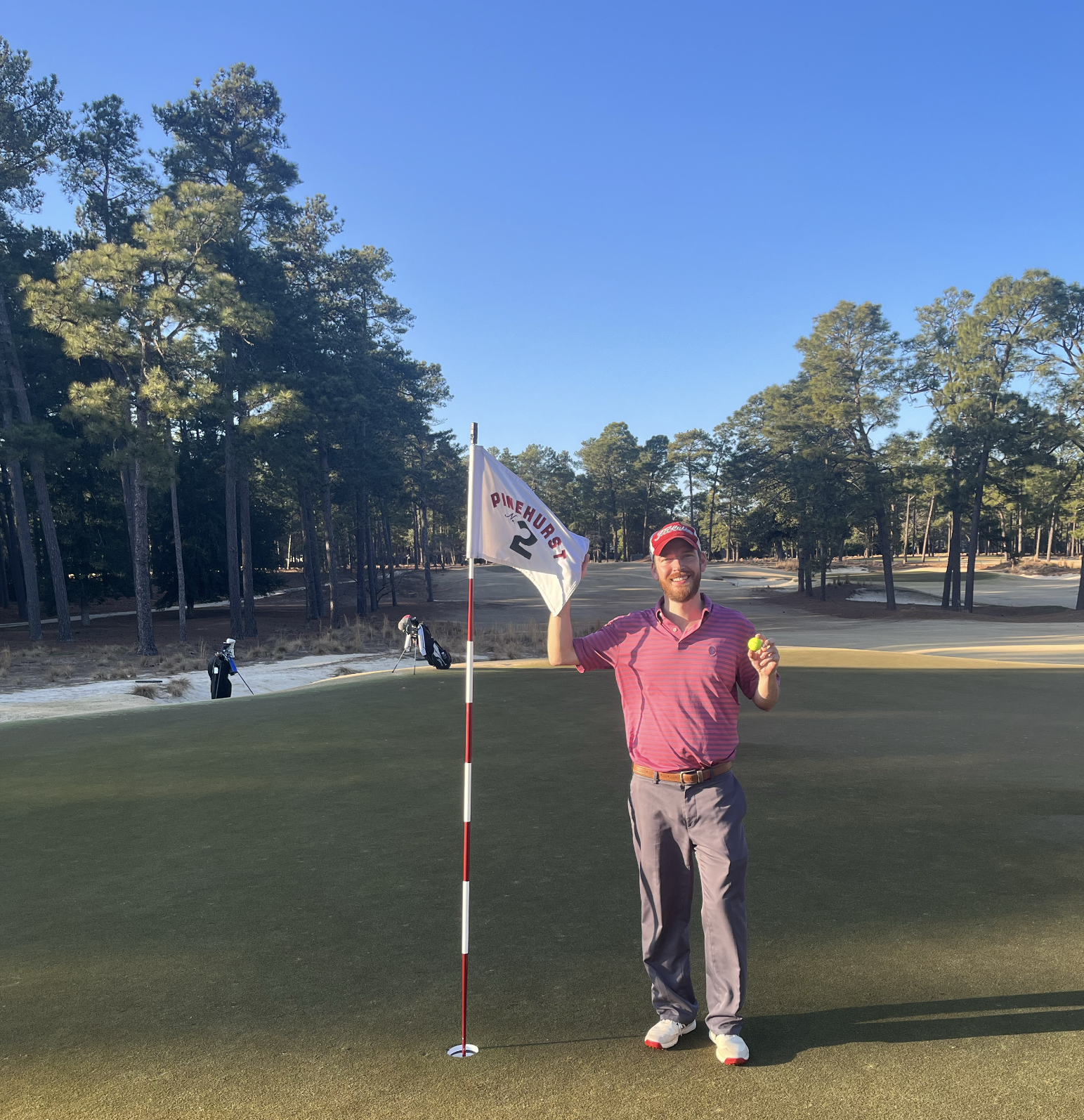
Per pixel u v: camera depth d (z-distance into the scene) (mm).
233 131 33719
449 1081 2803
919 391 45031
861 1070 2814
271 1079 2842
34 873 5172
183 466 43719
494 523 3334
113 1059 3002
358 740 9352
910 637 29500
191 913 4473
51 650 28641
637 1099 2672
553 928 4160
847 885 4723
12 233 31891
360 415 40281
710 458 88688
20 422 30734
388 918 4348
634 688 3096
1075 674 14266
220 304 25578
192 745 9258
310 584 42656
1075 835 5668
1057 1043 2963
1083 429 39750
